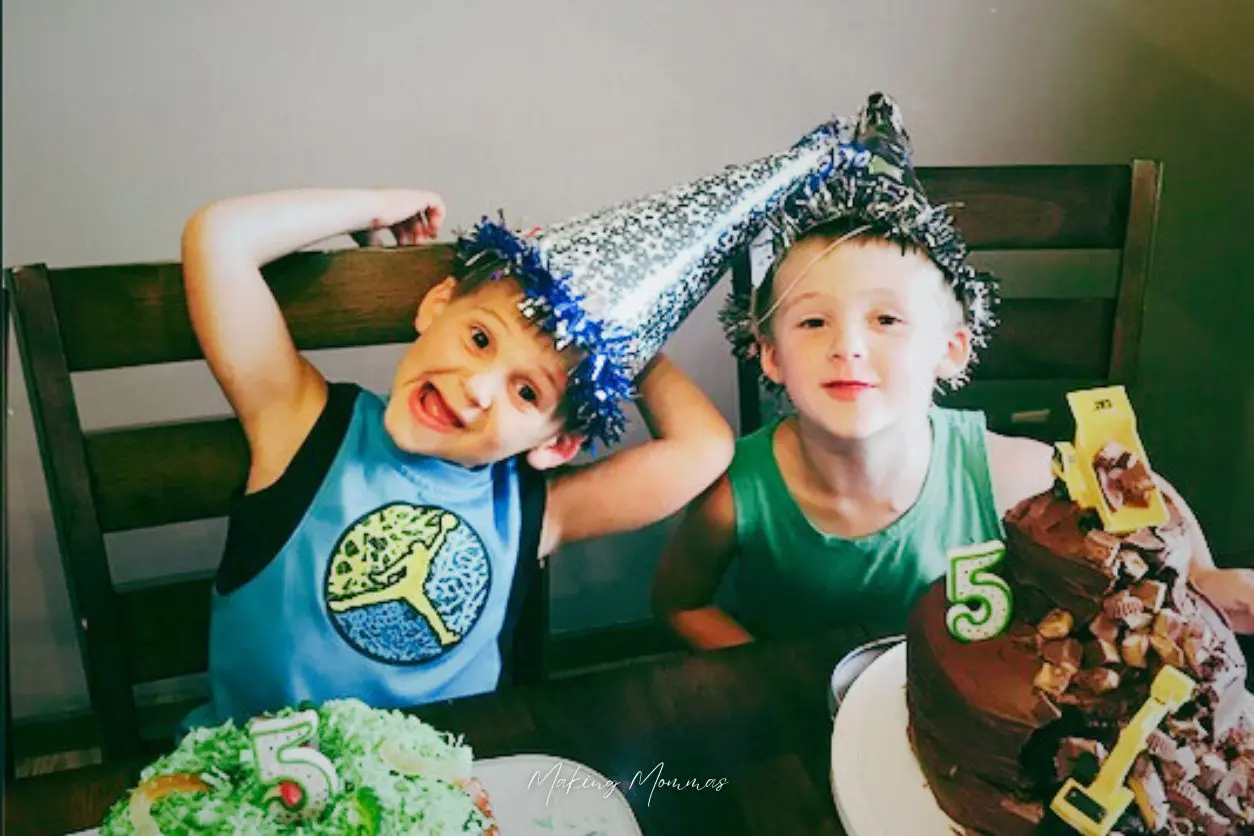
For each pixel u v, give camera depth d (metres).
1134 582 0.62
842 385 0.88
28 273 0.83
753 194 0.86
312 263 0.90
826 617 1.02
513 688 0.78
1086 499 0.64
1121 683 0.62
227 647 0.87
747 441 1.02
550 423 0.83
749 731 0.74
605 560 1.37
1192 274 1.40
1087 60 1.27
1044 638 0.64
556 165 1.17
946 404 1.31
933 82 1.24
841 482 0.95
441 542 0.86
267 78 1.06
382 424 0.88
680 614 1.09
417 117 1.11
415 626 0.87
